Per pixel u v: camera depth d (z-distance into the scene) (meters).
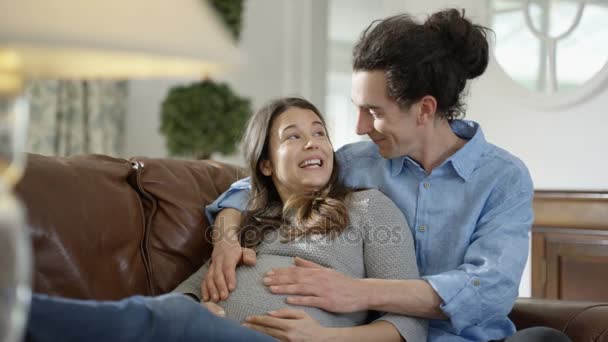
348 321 1.60
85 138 4.05
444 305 1.52
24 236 0.73
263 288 1.60
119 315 1.15
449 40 1.65
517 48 3.43
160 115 3.88
